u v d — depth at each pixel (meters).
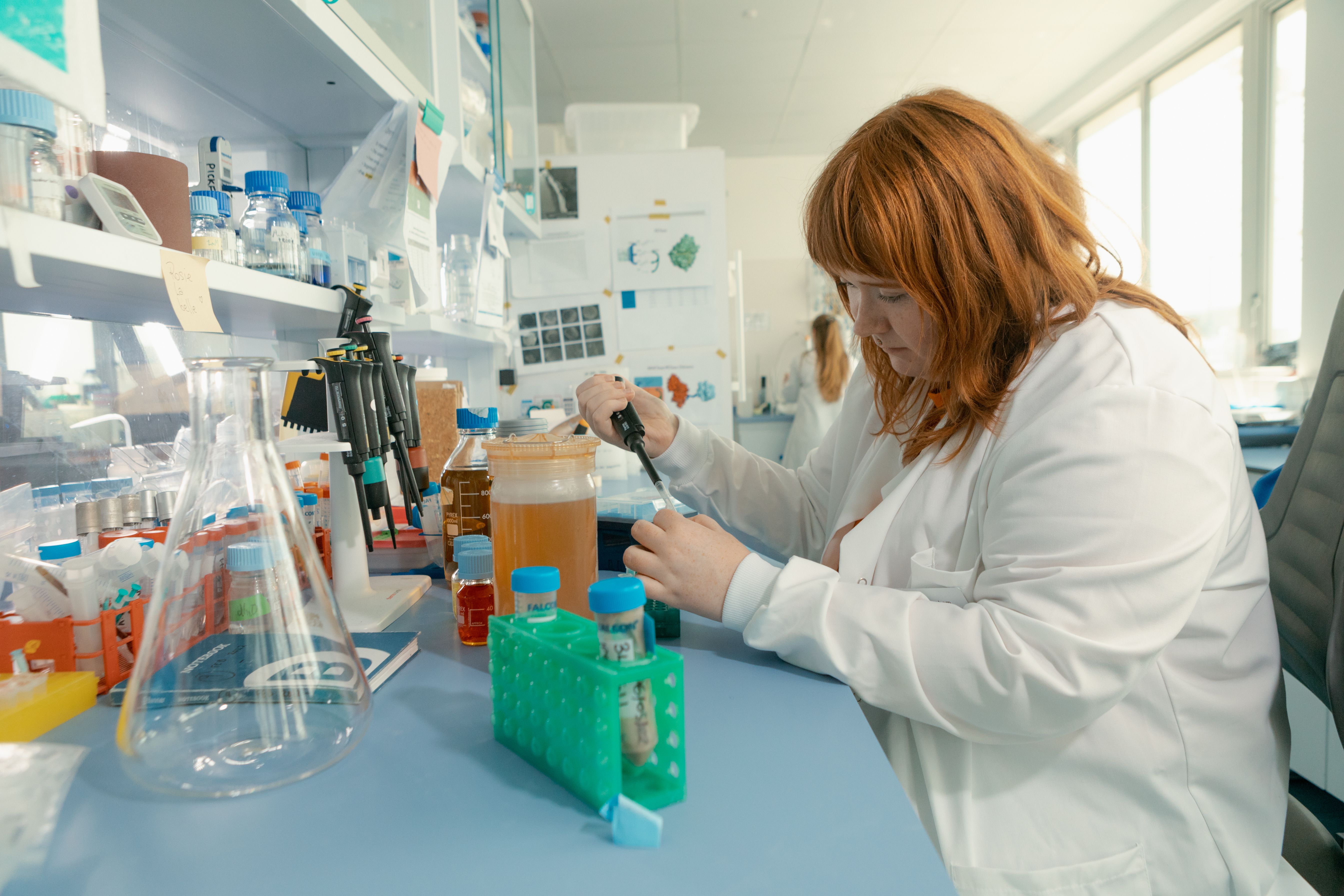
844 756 0.56
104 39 0.88
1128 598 0.62
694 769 0.54
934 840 0.71
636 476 2.28
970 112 0.77
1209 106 3.85
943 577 0.74
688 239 2.79
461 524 1.00
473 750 0.57
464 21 1.72
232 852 0.44
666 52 4.18
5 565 0.66
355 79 1.08
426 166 1.25
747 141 5.77
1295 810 0.91
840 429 1.18
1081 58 4.35
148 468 1.00
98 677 0.66
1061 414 0.69
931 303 0.75
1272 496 1.05
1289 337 3.33
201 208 0.82
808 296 6.21
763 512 1.22
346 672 0.57
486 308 1.77
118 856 0.44
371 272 1.21
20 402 0.82
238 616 0.54
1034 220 0.76
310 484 1.05
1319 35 2.91
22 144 0.54
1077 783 0.71
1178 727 0.72
